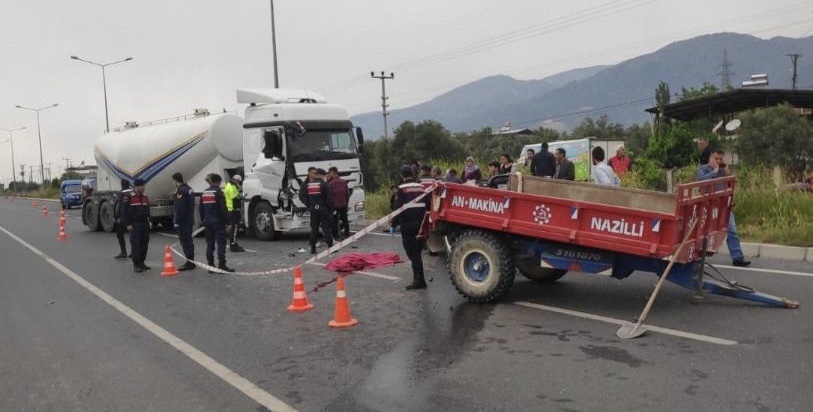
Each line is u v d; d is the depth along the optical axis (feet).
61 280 36.94
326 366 18.74
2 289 34.60
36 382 18.53
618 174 48.65
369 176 136.05
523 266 28.76
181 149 60.18
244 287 32.24
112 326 24.99
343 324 23.22
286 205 49.39
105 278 37.14
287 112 49.73
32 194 244.83
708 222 23.27
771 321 20.80
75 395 17.30
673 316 22.04
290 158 48.73
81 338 23.31
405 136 138.72
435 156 135.13
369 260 36.88
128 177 67.31
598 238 22.93
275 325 24.00
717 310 22.52
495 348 19.58
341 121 51.65
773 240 34.12
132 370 19.25
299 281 26.55
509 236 25.49
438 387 16.51
